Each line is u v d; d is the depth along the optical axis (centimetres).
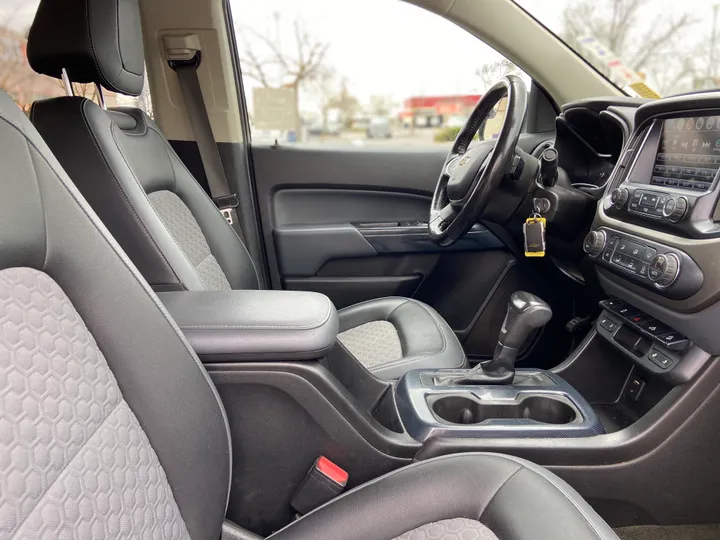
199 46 163
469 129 143
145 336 60
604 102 123
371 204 181
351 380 109
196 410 65
